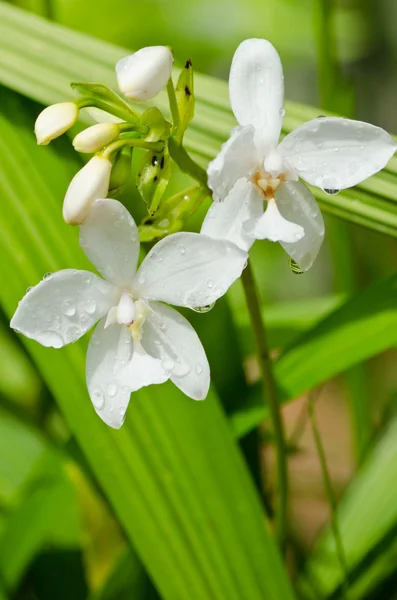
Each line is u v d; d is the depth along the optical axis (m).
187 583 0.41
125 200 0.44
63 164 0.41
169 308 0.38
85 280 0.37
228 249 0.37
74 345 0.41
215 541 0.41
